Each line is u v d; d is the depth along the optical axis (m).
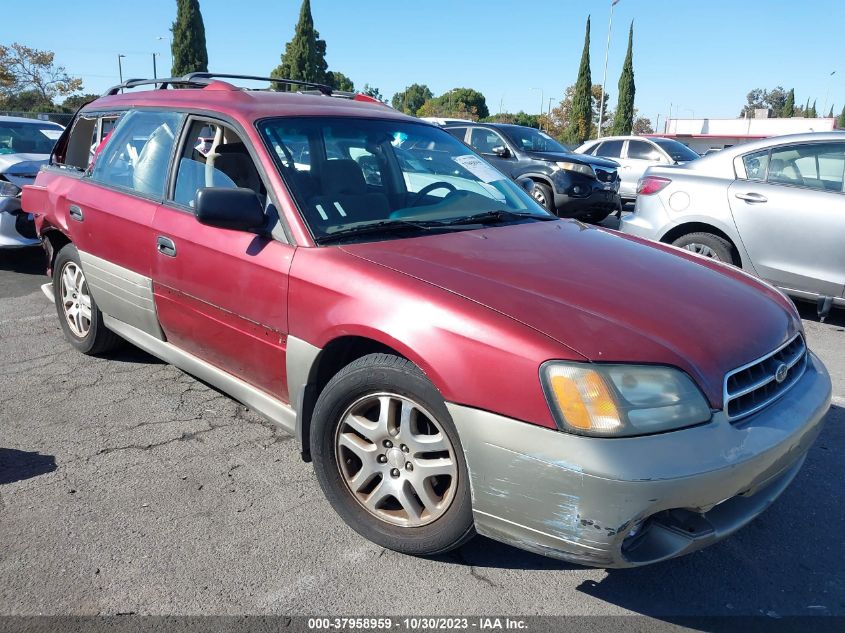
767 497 2.50
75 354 4.73
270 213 3.02
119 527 2.81
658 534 2.23
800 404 2.51
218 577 2.54
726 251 6.05
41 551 2.65
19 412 3.84
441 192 3.54
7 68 41.84
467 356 2.27
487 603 2.45
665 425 2.12
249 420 3.80
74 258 4.40
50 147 8.91
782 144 5.85
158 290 3.59
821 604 2.48
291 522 2.88
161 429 3.67
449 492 2.46
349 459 2.76
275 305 2.88
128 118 4.07
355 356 2.83
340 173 3.24
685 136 52.09
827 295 5.56
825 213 5.48
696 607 2.45
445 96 84.38
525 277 2.59
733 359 2.32
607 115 56.84
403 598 2.46
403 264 2.64
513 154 11.44
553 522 2.16
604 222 12.18
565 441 2.11
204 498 3.04
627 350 2.19
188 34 47.69
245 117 3.26
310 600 2.43
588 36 49.19
